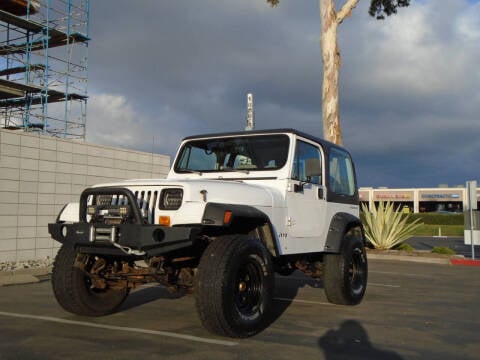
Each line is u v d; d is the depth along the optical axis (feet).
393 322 20.18
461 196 216.95
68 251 18.94
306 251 20.66
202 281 15.23
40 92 66.59
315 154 22.33
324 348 15.78
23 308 21.91
